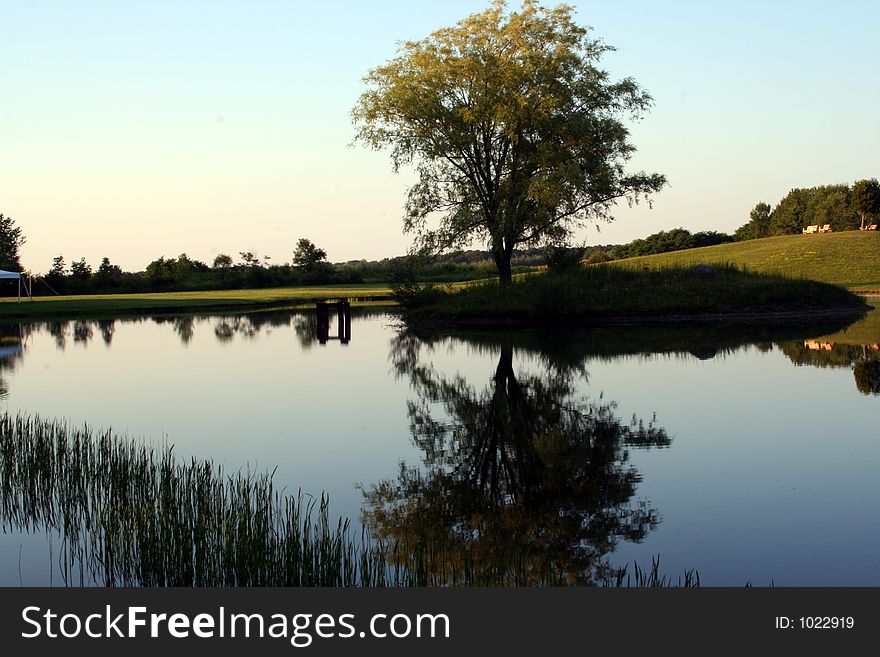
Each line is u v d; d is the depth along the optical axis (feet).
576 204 135.44
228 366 74.43
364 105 139.85
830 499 30.58
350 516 29.25
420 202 139.54
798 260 225.15
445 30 136.05
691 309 126.21
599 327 116.98
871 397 51.72
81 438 41.37
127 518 26.45
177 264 301.22
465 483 33.60
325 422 47.03
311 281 303.48
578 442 40.68
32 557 25.64
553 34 133.90
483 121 133.39
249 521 25.00
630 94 136.98
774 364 68.44
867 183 340.80
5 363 77.82
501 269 141.90
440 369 70.64
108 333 114.21
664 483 33.09
